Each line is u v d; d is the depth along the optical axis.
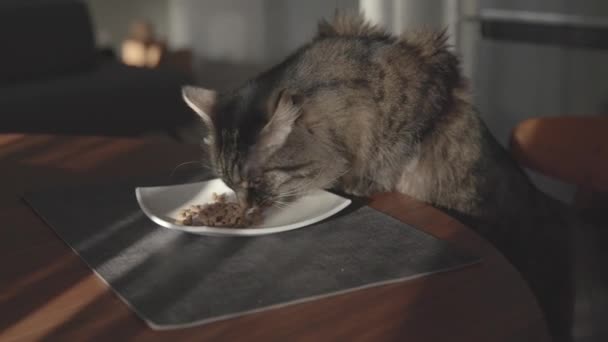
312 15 3.55
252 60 3.98
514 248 1.53
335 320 0.99
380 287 1.06
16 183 1.38
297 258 1.12
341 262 1.11
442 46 1.50
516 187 1.54
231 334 0.97
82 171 1.43
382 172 1.44
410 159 1.45
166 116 2.79
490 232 1.51
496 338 0.97
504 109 2.99
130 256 1.13
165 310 1.00
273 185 1.32
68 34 2.69
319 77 1.42
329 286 1.05
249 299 1.02
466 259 1.11
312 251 1.14
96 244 1.16
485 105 3.01
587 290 1.99
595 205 2.07
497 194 1.51
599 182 1.72
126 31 4.20
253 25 3.92
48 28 2.63
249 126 1.34
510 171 1.55
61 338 0.97
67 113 2.50
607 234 2.08
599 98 2.69
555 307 1.57
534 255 1.54
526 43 2.85
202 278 1.07
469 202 1.49
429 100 1.45
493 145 1.55
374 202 1.32
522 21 2.84
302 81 1.42
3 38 2.52
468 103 1.50
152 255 1.13
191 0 4.28
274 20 3.78
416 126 1.45
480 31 2.98
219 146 1.35
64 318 1.00
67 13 2.69
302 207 1.29
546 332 1.00
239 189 1.31
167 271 1.09
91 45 2.79
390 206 1.30
